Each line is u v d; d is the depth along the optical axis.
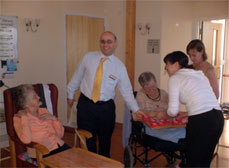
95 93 2.36
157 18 4.35
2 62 3.45
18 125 2.10
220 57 5.51
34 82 3.83
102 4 4.66
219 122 1.79
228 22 5.44
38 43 3.83
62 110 4.26
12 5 3.48
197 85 1.80
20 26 3.60
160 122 2.21
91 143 2.47
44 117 2.26
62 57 4.16
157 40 4.38
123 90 2.51
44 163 1.87
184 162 2.41
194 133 1.80
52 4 3.94
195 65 2.64
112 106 2.47
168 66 1.97
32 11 3.71
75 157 1.95
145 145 2.41
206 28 5.08
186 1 4.84
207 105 1.77
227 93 5.54
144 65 4.59
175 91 1.85
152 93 2.49
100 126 2.46
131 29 4.48
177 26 4.69
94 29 4.59
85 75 2.45
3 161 2.92
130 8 4.43
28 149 2.15
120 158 3.05
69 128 2.31
